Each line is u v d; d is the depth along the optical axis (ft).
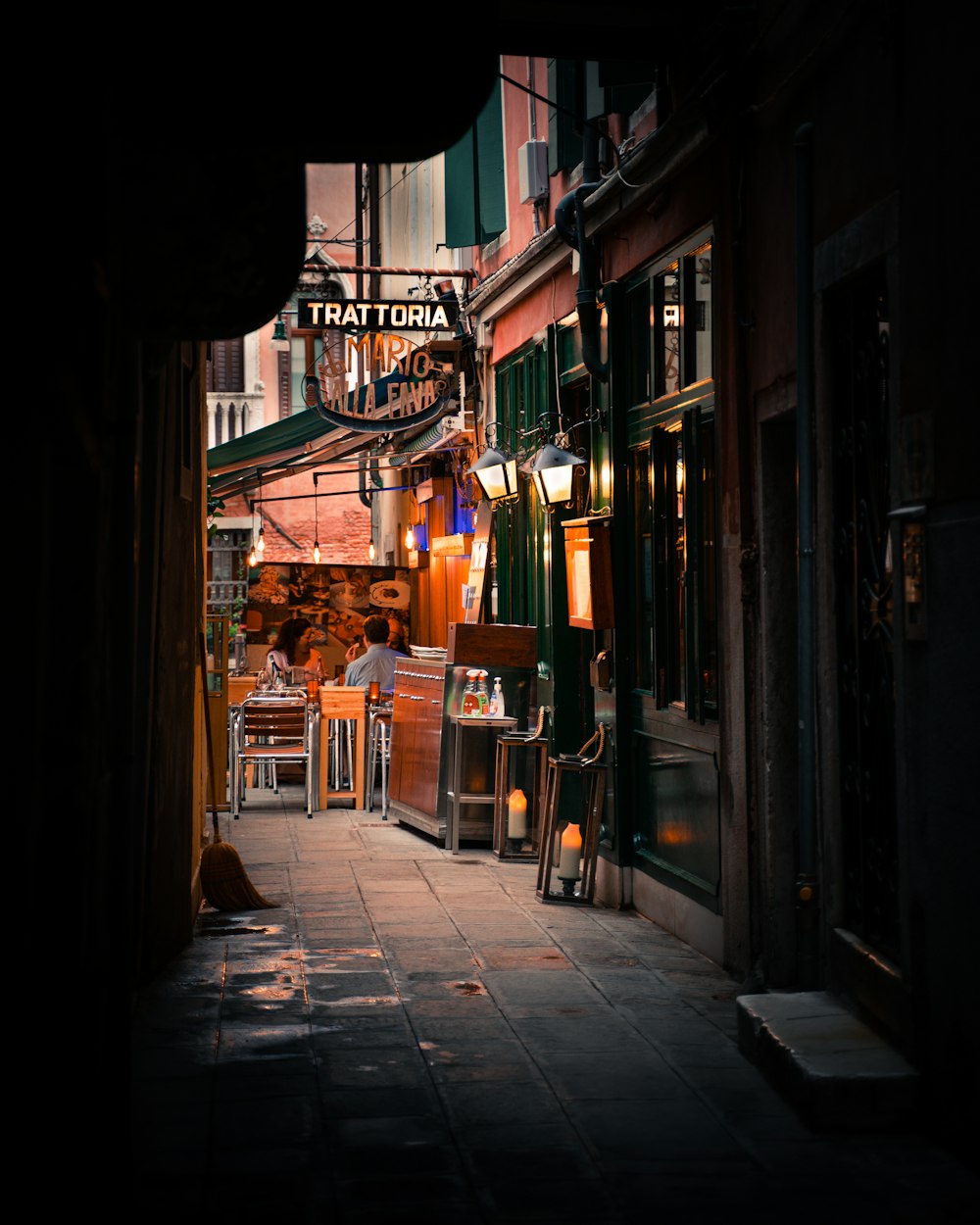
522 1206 14.71
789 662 23.08
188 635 27.40
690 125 25.41
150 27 15.29
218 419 90.27
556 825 31.17
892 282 17.21
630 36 27.07
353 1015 21.95
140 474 21.83
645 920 29.40
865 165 18.24
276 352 90.58
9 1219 10.19
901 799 17.17
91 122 11.75
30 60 10.61
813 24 20.20
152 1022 21.52
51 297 10.44
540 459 33.65
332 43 15.55
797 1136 16.70
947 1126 16.03
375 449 64.69
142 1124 17.11
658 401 28.89
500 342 42.34
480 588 43.55
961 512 15.29
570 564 32.86
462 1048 20.29
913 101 16.49
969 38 14.93
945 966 15.90
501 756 36.52
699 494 26.48
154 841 23.73
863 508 19.39
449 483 55.06
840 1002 19.75
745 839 23.73
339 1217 14.40
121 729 14.02
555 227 32.99
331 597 61.26
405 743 42.70
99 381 11.82
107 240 12.50
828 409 20.11
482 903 30.96
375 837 40.34
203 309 15.62
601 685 31.40
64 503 11.43
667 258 28.35
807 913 21.12
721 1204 14.76
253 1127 17.02
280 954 26.05
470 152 41.32
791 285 21.47
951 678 15.60
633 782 30.66
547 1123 17.20
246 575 50.55
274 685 50.42
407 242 62.59
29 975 10.50
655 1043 20.51
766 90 22.49
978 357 14.85
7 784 10.13
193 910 28.22
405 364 44.62
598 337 32.01
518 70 39.63
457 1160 15.99
